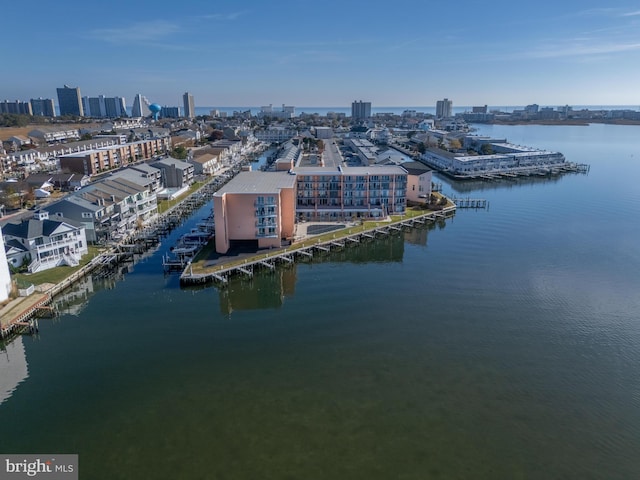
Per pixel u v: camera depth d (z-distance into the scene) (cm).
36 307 6431
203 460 3825
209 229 9762
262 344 5716
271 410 4459
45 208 8800
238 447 3972
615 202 13425
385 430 4181
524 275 7925
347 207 11388
